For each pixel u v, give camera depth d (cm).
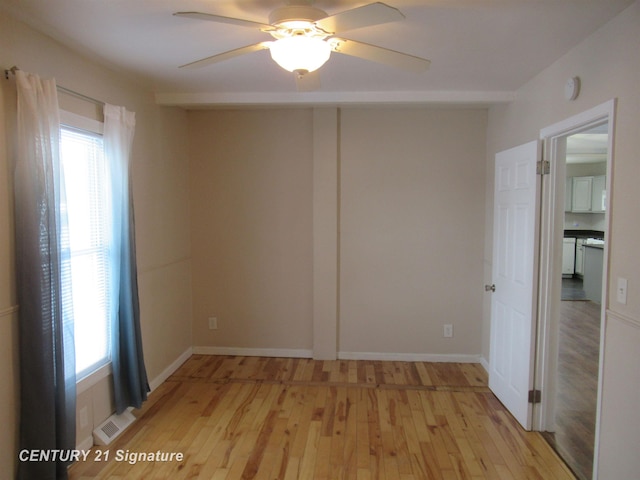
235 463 246
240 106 371
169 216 371
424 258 400
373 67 273
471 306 401
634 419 182
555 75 257
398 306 405
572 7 185
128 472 238
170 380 363
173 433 278
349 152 397
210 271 419
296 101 341
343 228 403
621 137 191
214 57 193
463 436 276
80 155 252
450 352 406
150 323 338
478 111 388
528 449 262
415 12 191
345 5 182
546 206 272
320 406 316
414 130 392
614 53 196
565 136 262
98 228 270
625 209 188
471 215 395
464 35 218
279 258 412
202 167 411
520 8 187
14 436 203
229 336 423
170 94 342
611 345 198
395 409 312
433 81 304
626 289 188
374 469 241
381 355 410
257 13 195
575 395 338
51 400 210
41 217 205
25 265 201
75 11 193
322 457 252
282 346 420
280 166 405
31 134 199
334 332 407
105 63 266
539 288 276
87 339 260
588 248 680
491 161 376
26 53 209
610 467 198
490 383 345
